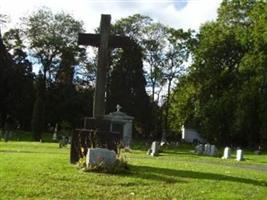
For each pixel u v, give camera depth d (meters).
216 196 14.48
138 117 85.56
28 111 82.44
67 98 83.94
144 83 86.56
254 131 69.00
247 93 67.19
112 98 85.12
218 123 71.56
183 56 89.19
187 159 34.09
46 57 87.56
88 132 19.72
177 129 89.38
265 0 67.88
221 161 35.22
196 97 75.38
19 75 82.50
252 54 66.94
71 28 88.44
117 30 90.31
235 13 77.44
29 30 87.38
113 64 86.50
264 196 15.27
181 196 14.14
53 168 17.34
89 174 16.56
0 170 16.34
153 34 90.69
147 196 13.87
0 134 59.34
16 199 12.63
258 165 33.16
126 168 18.12
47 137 68.75
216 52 75.25
